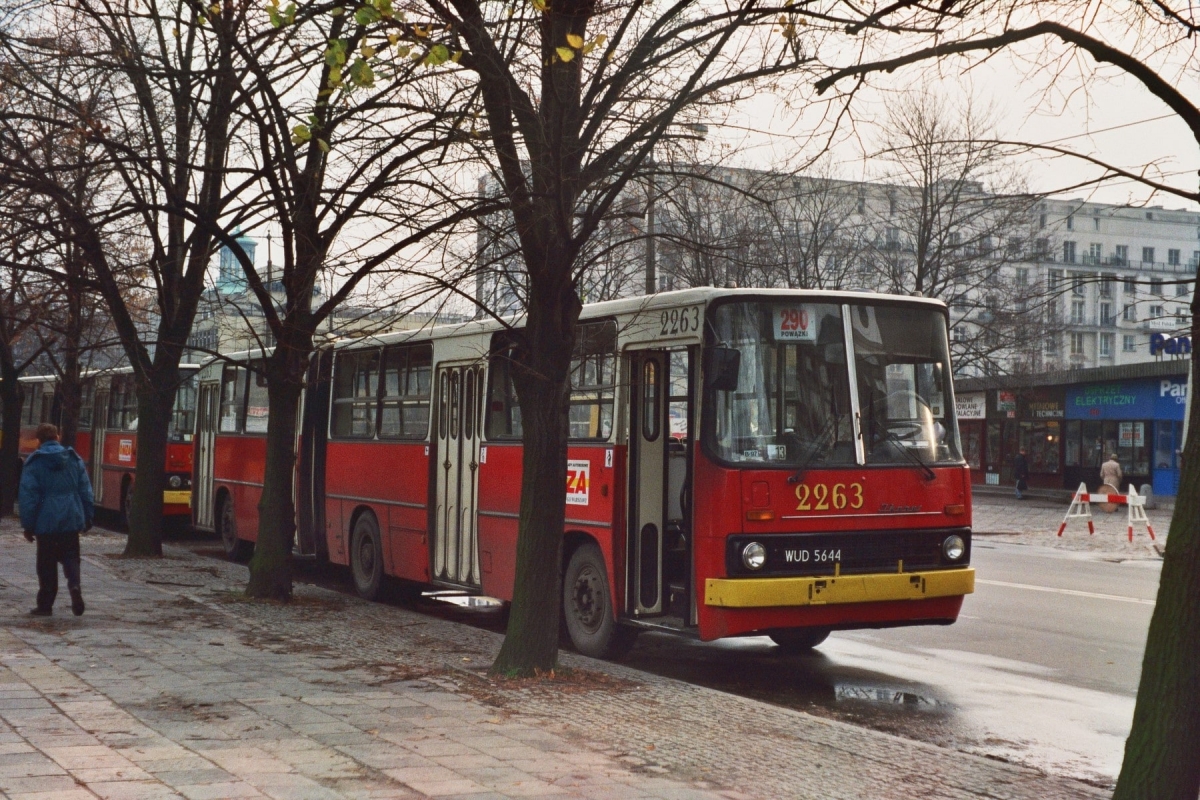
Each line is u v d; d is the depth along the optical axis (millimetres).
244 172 13039
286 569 14227
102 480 27219
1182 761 5125
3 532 23297
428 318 12125
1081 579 18688
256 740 7145
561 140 9281
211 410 21781
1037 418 49781
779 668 11234
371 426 16000
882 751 7309
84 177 14938
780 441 10172
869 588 10102
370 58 8867
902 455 10523
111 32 14133
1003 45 5996
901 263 37656
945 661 11562
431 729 7574
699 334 10273
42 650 10188
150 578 15906
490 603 15914
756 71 8836
